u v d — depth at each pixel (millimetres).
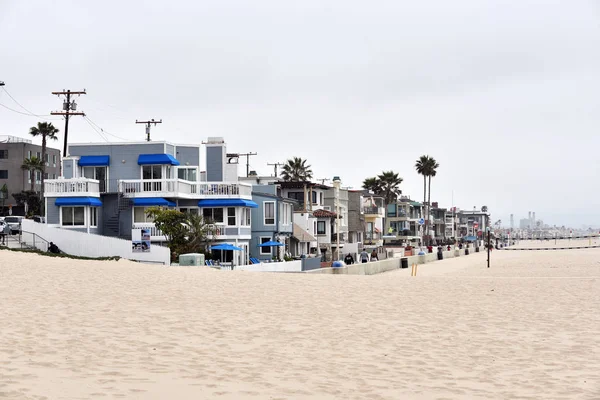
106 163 55281
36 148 102688
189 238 49406
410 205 143375
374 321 19109
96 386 10586
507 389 11539
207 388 10922
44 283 25109
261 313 20031
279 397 10539
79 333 15430
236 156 70062
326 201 90000
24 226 46719
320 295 25094
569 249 140250
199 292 24625
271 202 63406
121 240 44000
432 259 90250
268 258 62812
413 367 13266
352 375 12406
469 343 15945
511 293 26875
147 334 15789
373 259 74625
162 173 55188
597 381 12195
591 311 21656
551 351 15047
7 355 12586
